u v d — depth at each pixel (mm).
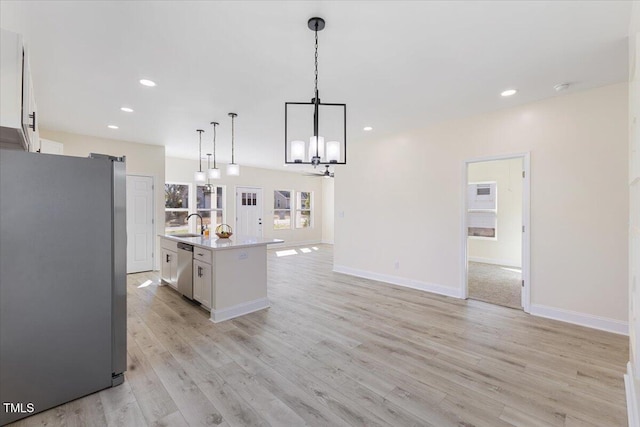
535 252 3527
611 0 1812
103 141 5340
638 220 1591
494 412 1856
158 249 5980
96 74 2826
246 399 1972
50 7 1874
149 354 2557
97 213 2039
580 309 3236
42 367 1837
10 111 1636
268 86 3121
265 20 2033
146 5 1872
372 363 2432
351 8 1905
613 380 2197
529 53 2449
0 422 1713
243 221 8836
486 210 6918
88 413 1836
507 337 2924
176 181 7465
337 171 5898
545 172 3453
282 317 3438
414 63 2621
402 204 4875
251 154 6984
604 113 3092
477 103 3590
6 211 1720
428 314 3559
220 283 3342
